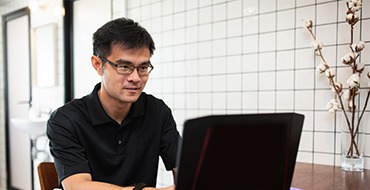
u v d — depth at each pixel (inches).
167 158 49.1
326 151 64.1
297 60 67.0
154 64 93.7
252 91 73.5
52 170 48.9
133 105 46.6
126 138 46.5
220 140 20.2
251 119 21.2
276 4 69.7
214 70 80.2
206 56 81.7
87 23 116.0
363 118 57.4
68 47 121.7
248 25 74.0
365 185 47.2
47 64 127.5
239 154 21.2
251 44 73.6
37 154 125.9
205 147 19.9
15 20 142.6
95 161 44.7
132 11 99.8
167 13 90.2
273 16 70.2
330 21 63.1
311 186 46.6
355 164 57.2
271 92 70.7
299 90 66.9
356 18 56.7
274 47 70.1
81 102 46.0
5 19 148.3
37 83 132.6
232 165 21.1
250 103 73.9
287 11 68.2
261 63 72.1
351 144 57.4
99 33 39.3
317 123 65.0
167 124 50.7
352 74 58.5
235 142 20.7
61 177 38.7
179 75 87.7
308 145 66.4
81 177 37.6
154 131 48.8
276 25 69.7
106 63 38.8
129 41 36.9
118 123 45.8
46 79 128.2
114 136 45.8
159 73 92.6
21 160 139.8
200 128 19.5
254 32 73.0
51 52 125.3
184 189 20.2
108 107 44.5
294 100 67.6
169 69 90.0
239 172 21.5
